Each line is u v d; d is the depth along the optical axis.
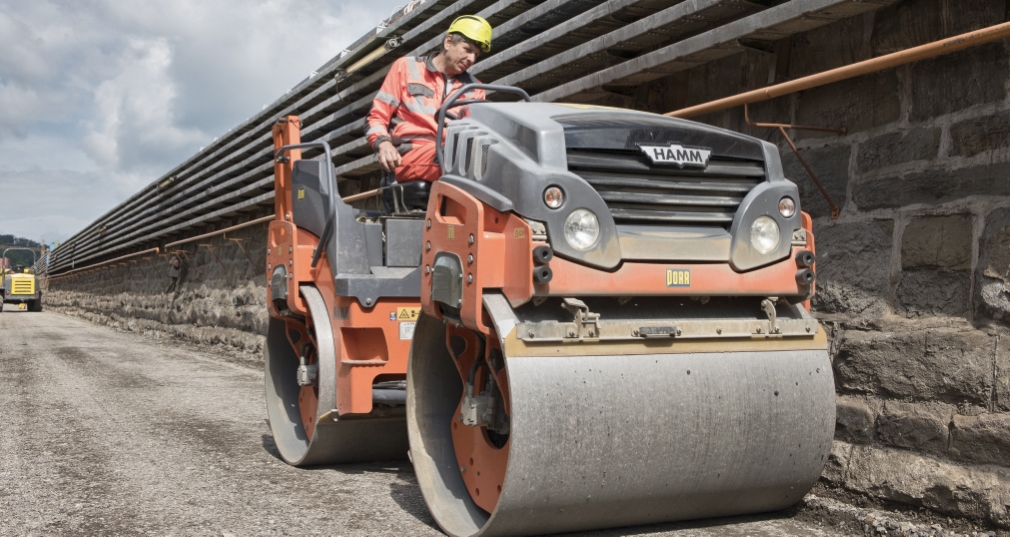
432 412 4.19
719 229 3.62
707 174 3.62
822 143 4.69
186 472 5.18
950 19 4.00
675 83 5.91
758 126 4.80
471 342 3.94
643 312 3.57
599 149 3.46
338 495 4.63
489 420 3.76
